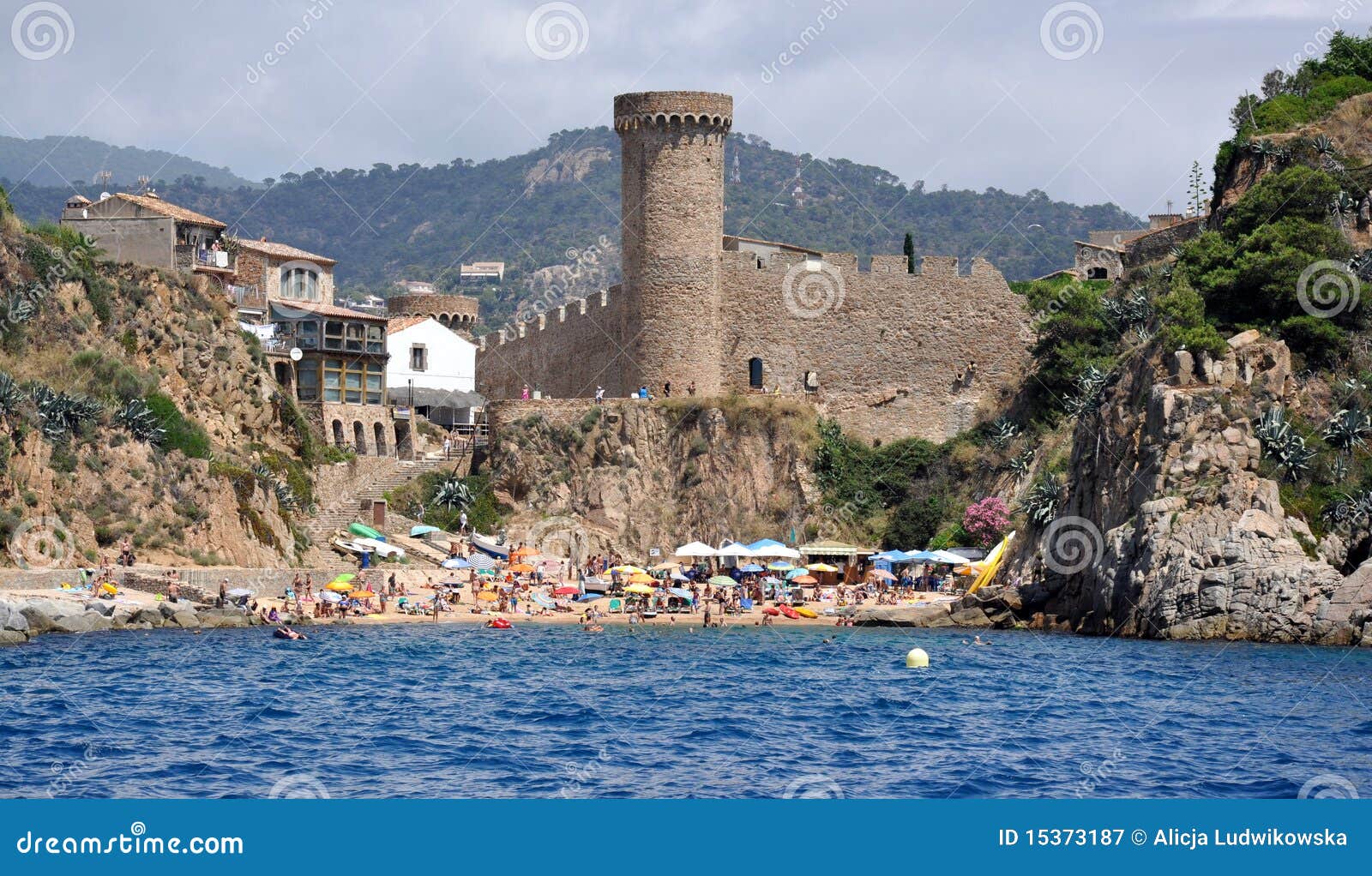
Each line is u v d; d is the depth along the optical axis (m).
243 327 84.00
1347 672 51.03
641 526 85.56
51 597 56.81
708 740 38.94
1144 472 65.06
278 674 47.47
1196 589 60.78
